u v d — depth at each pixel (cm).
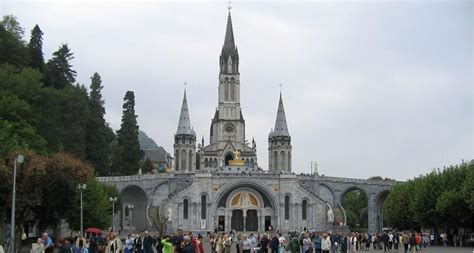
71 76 11438
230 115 16900
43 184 5159
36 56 9944
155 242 4556
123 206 12256
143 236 4156
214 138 17200
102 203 7675
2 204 4944
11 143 5522
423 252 6100
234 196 11425
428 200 8575
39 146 6819
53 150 8375
